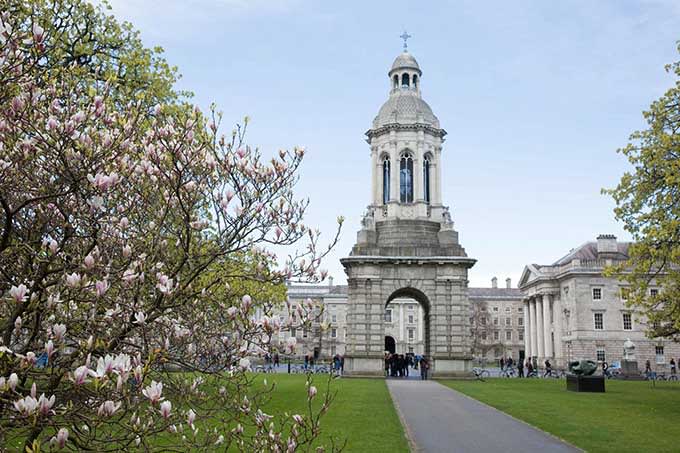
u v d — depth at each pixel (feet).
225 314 35.24
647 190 105.40
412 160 202.08
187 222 35.06
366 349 180.75
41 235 32.99
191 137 36.76
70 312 31.12
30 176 32.53
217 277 40.09
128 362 23.03
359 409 92.43
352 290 184.03
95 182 28.55
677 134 101.55
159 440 46.06
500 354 488.44
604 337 306.14
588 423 81.76
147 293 34.30
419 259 182.91
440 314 182.39
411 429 76.38
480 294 507.71
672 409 100.12
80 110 33.58
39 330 29.27
